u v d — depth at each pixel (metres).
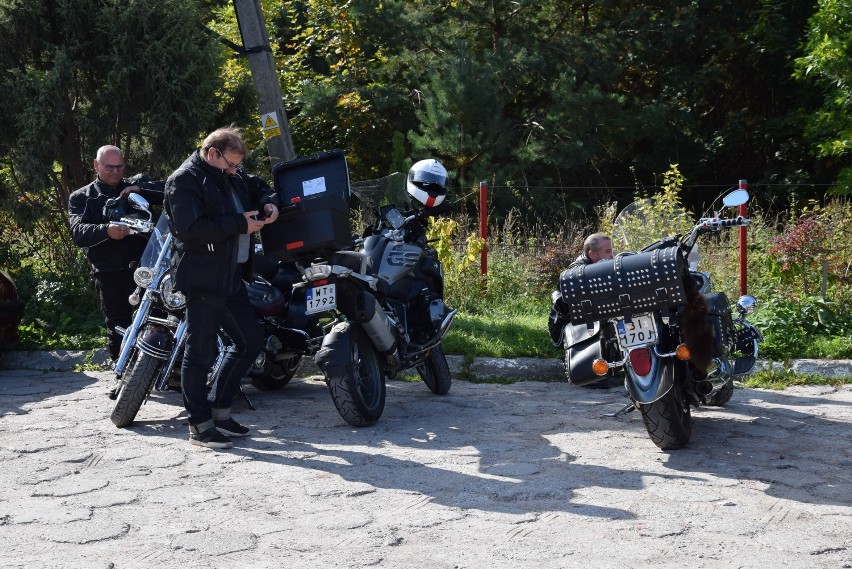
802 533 4.35
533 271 11.32
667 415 5.52
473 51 20.75
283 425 6.52
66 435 6.24
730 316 6.33
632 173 23.27
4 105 10.05
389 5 20.77
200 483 5.20
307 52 23.66
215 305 5.84
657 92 24.16
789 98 24.47
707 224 5.52
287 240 6.07
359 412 6.26
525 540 4.29
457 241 11.92
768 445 5.86
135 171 11.20
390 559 4.08
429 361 7.39
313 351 7.12
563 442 5.99
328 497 4.93
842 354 8.05
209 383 6.48
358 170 22.00
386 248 7.02
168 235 6.42
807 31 19.52
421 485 5.12
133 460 5.66
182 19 10.20
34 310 9.77
